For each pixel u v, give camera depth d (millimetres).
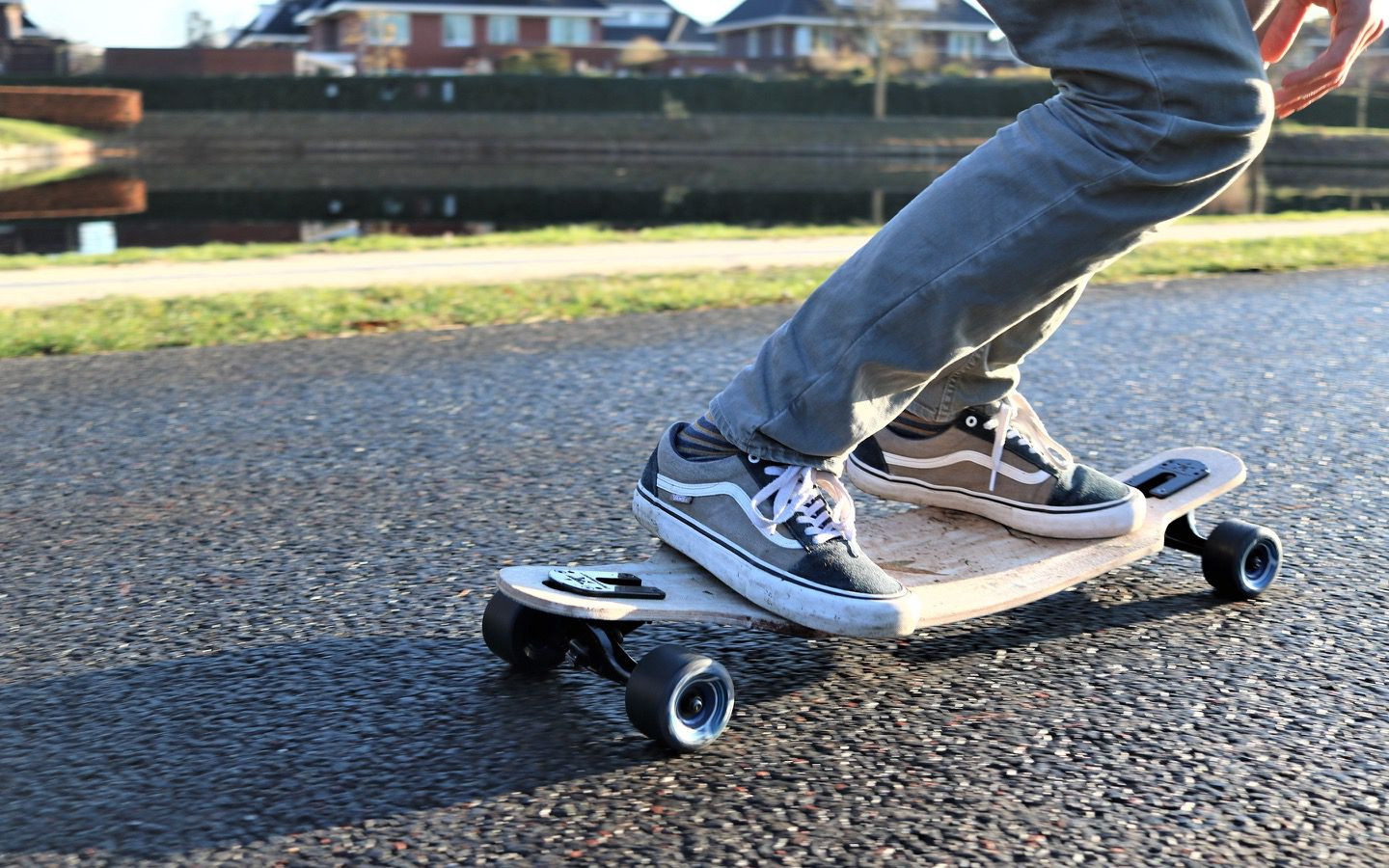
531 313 5590
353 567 2311
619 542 2455
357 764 1548
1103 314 5434
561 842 1367
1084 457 3090
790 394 1710
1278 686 1790
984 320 1670
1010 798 1471
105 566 2326
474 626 2023
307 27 61438
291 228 14688
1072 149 1562
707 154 42125
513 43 53250
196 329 5133
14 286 6441
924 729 1650
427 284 6543
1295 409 3619
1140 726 1662
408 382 4078
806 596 1671
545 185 25516
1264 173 29609
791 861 1330
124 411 3680
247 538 2490
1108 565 1956
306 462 3090
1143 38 1506
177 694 1761
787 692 1772
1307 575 2266
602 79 43531
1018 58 1630
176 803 1455
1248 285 6488
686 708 1581
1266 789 1497
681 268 7441
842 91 45250
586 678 1816
